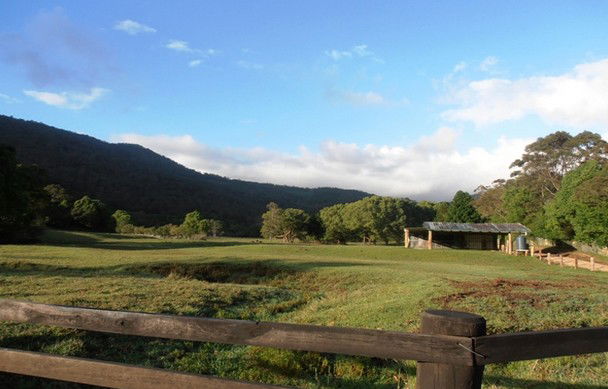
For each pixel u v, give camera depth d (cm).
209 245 5603
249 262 2722
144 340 809
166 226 9069
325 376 727
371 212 8494
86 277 1636
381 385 678
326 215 9281
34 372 294
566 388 555
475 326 236
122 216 9712
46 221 7256
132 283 1462
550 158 8006
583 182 4953
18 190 4791
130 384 274
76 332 772
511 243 5344
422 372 243
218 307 1228
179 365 754
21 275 1614
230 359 786
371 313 1080
